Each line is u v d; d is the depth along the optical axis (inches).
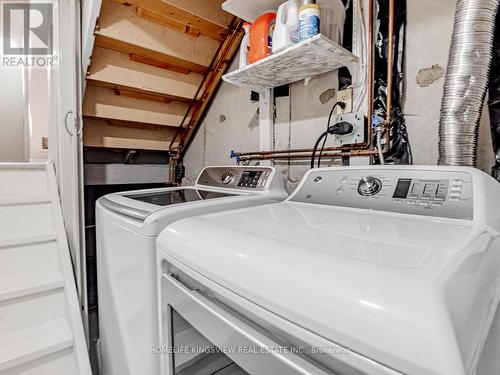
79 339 56.9
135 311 35.9
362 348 13.5
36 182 75.5
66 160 71.9
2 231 66.1
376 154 47.9
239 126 80.9
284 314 17.0
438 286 13.7
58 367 55.4
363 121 50.0
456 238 21.8
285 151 63.2
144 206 38.7
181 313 26.6
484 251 20.6
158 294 31.2
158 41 70.9
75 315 59.1
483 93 33.6
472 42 32.9
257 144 75.5
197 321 24.2
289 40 48.2
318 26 46.1
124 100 82.0
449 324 12.2
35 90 126.0
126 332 39.3
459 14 33.8
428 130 43.7
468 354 12.3
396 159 47.1
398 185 34.4
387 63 47.6
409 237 22.3
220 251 22.2
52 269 67.2
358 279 15.1
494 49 35.8
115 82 73.5
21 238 63.2
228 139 84.8
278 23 49.4
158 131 96.1
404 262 16.7
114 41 66.0
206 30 74.6
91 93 76.5
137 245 34.2
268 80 62.4
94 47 68.2
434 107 43.1
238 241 22.3
